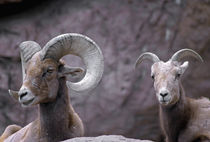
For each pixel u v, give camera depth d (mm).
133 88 57531
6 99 56625
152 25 59688
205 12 61094
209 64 60000
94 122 56625
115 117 57000
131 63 58125
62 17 58906
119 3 60000
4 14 59312
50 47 28375
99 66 29219
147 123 57750
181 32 60031
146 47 58906
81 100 56656
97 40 58312
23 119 56312
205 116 29750
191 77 59281
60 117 28797
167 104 28281
